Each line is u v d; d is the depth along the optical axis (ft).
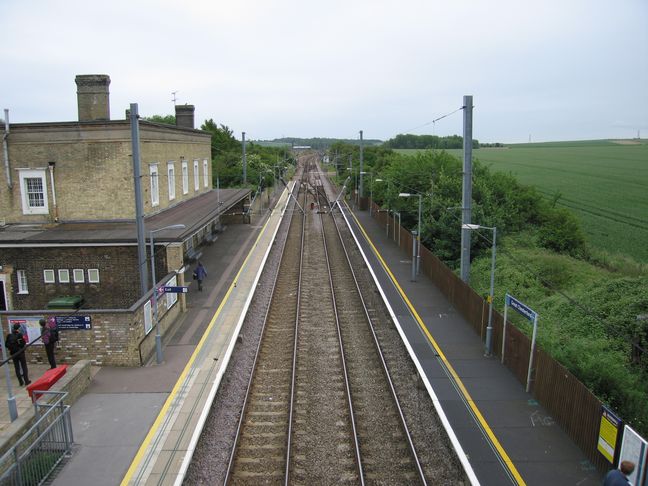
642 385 43.47
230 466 35.65
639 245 100.94
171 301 63.62
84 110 81.15
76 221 79.61
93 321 50.83
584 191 162.50
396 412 44.21
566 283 74.49
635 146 442.09
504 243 94.68
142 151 80.59
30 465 33.09
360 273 92.38
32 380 46.98
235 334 58.44
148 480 34.01
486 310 58.23
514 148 476.54
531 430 40.65
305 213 169.58
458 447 37.60
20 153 78.07
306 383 49.70
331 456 37.99
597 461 35.65
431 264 85.05
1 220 78.95
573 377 39.19
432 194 101.24
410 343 58.75
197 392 46.19
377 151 310.45
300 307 73.10
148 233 71.10
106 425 40.57
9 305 70.90
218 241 116.06
